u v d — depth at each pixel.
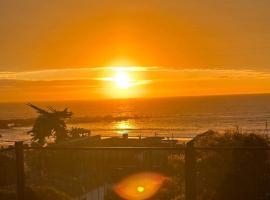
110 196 15.02
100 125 133.38
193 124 121.06
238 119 133.12
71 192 15.80
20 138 79.75
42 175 17.88
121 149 6.90
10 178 12.85
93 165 16.45
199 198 10.69
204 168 11.02
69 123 142.75
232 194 10.62
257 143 12.56
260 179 10.62
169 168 14.49
